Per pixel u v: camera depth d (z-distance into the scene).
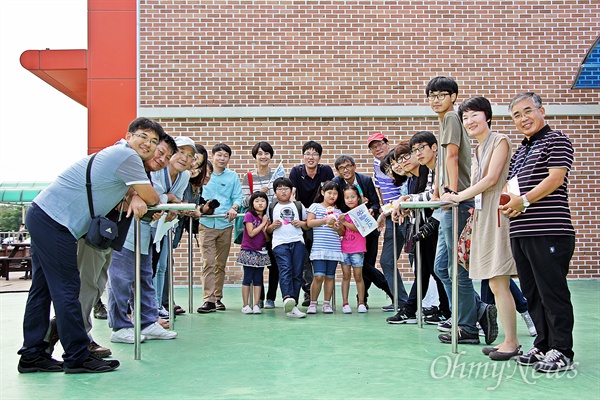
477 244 3.73
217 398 2.90
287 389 3.05
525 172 3.48
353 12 8.78
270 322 5.34
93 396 2.97
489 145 3.79
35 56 9.21
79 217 3.42
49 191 3.42
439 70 8.80
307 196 6.53
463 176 4.34
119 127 8.71
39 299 3.53
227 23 8.70
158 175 4.57
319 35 8.75
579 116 8.89
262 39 8.72
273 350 4.07
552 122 8.87
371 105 8.73
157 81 8.67
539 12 8.88
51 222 3.38
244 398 2.89
